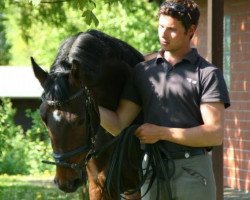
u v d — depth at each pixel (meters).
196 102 8.77
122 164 9.78
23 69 55.47
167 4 8.71
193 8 8.74
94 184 10.36
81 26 30.83
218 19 13.97
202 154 8.90
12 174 36.12
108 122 9.52
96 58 9.85
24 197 23.88
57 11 26.19
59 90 8.75
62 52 9.73
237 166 22.61
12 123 36.88
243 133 22.39
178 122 8.81
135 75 9.35
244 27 22.45
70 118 8.69
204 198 8.87
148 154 8.99
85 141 8.84
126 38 36.59
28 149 36.66
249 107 22.12
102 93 10.01
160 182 9.02
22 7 25.78
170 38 8.73
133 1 33.50
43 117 8.83
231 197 20.53
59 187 8.85
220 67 13.98
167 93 8.88
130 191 9.76
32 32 34.78
